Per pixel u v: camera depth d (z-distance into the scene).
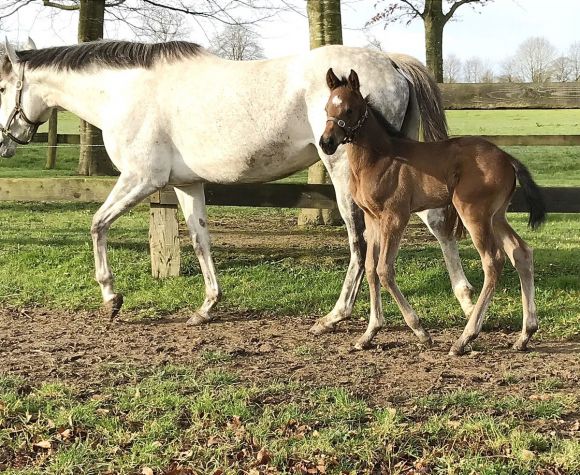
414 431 3.67
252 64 5.81
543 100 7.17
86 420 3.87
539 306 6.20
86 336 5.68
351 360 4.98
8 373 4.69
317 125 5.51
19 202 13.77
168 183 6.16
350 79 4.91
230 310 6.44
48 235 9.70
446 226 5.64
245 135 5.70
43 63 6.41
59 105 6.54
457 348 5.02
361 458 3.47
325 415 3.89
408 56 5.87
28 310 6.47
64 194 7.74
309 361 4.96
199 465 3.46
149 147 5.97
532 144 7.83
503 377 4.50
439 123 5.73
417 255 8.08
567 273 7.38
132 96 5.99
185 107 5.87
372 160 5.00
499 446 3.51
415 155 4.96
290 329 5.85
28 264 7.84
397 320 5.97
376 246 5.22
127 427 3.82
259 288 6.97
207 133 5.82
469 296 5.91
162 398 4.09
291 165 5.84
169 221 7.31
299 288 6.93
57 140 12.38
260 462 3.46
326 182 9.58
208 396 4.09
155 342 5.50
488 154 4.85
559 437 3.62
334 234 9.49
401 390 4.33
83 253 8.09
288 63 5.69
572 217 12.10
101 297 6.77
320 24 9.47
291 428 3.77
